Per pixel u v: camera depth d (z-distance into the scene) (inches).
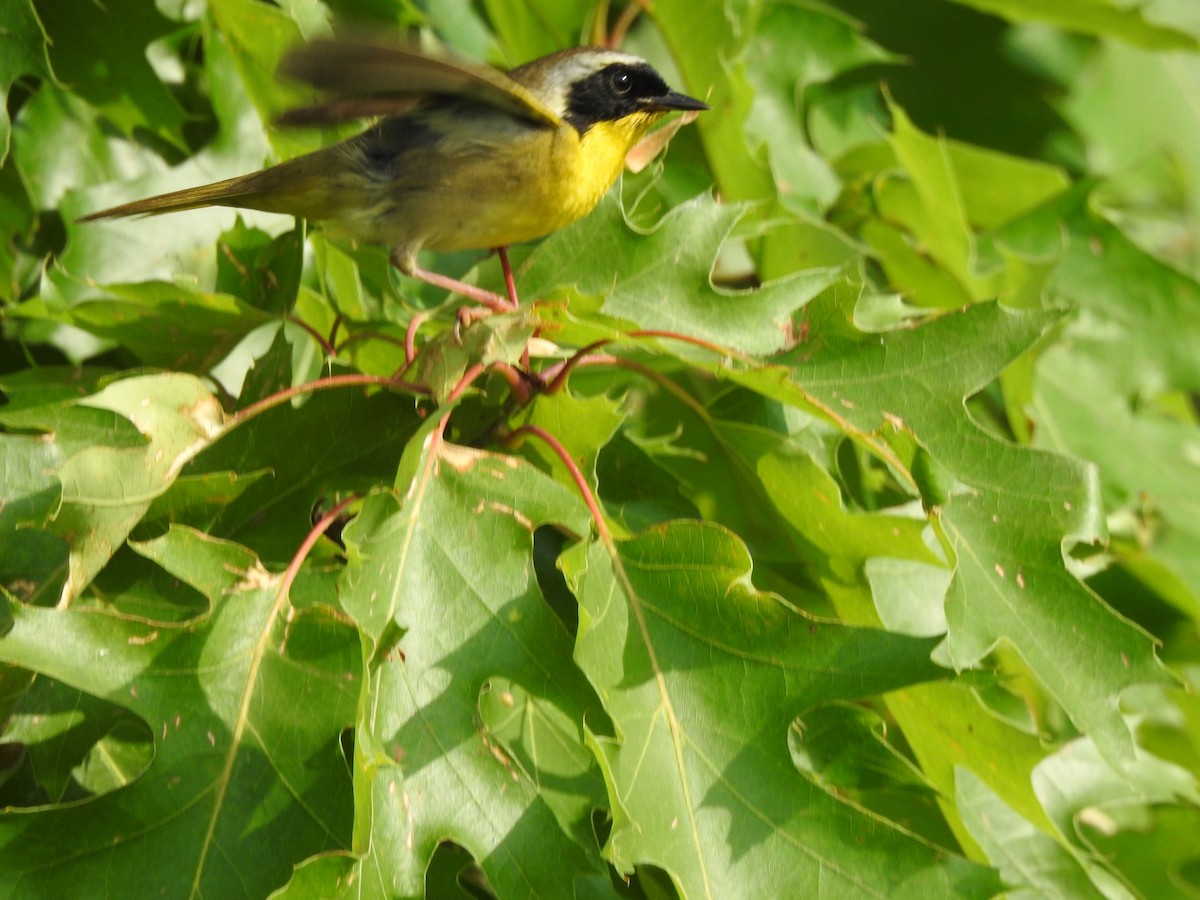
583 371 158.4
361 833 154.4
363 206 158.2
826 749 156.9
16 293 158.6
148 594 156.0
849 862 155.6
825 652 155.9
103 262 158.6
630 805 155.5
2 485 156.2
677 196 160.4
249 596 155.3
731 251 161.6
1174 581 162.4
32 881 154.6
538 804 155.1
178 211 158.2
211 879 154.6
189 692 154.9
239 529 156.3
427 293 159.6
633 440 157.4
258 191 158.1
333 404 156.6
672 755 155.7
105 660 154.9
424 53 156.3
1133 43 164.1
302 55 155.9
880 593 158.2
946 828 157.6
